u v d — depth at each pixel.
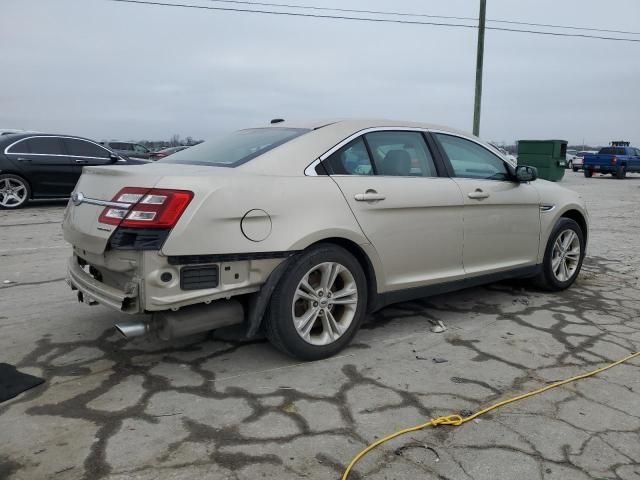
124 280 3.20
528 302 5.12
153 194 3.06
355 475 2.45
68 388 3.21
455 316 4.67
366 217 3.74
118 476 2.41
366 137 4.01
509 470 2.52
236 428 2.81
